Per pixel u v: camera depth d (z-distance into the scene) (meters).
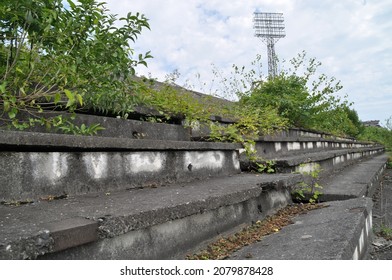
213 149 4.30
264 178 4.12
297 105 9.63
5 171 2.32
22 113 3.09
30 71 2.94
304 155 6.80
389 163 14.01
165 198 2.62
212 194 2.84
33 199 2.44
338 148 12.92
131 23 3.50
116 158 3.05
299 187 4.74
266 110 8.14
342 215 3.39
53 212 2.10
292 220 3.61
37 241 1.59
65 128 3.04
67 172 2.67
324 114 11.77
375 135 29.48
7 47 3.00
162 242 2.37
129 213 2.04
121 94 3.67
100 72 3.27
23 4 2.62
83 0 3.14
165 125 4.55
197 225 2.70
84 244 1.88
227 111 7.23
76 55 3.14
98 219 1.90
